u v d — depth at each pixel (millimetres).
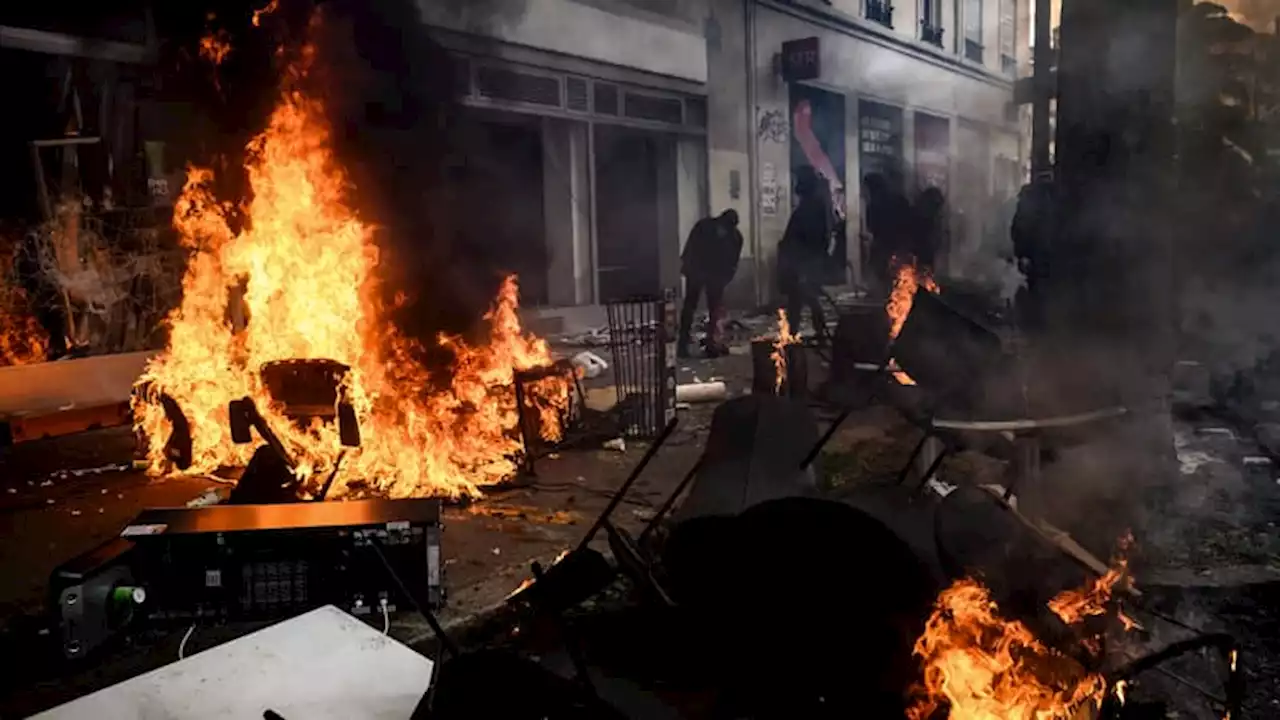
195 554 3715
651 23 14750
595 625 3422
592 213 13977
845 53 20609
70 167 8070
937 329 4492
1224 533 4637
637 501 5430
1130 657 3375
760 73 17547
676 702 2871
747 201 17344
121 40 8305
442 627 3721
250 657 3176
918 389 4617
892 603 2881
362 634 3330
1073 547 3570
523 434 6078
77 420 7555
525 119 12852
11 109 7816
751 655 2928
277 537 3730
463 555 4547
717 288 11773
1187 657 3529
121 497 5664
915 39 23797
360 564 3773
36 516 5285
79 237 8141
